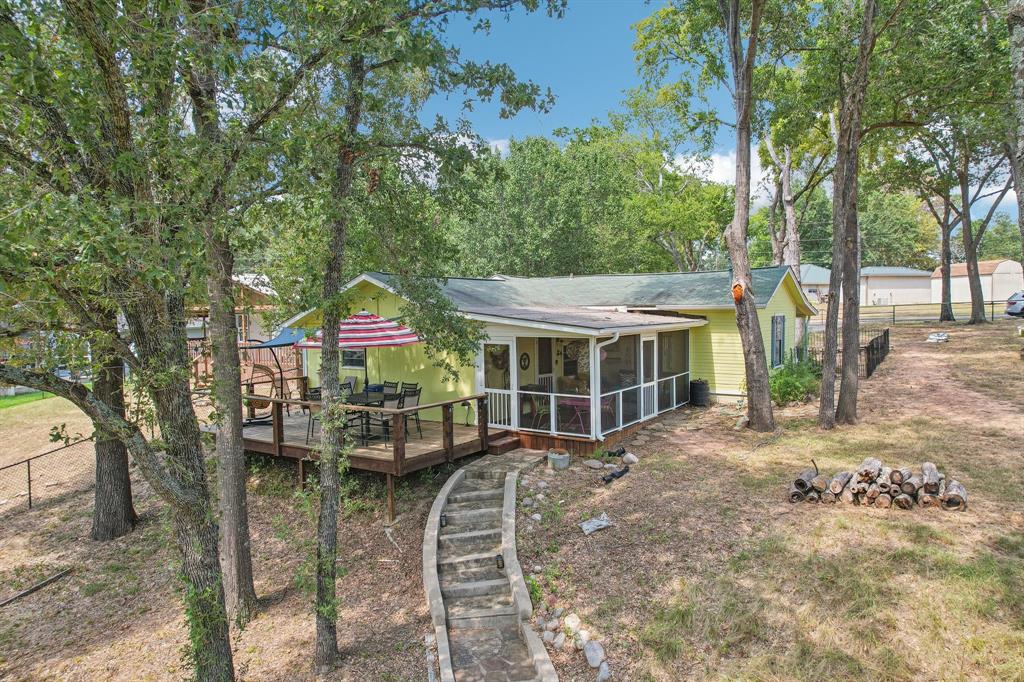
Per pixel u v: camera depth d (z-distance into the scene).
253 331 23.80
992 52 12.63
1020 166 7.16
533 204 31.19
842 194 12.70
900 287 52.38
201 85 6.91
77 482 13.78
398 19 6.51
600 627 6.86
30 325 5.23
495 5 7.21
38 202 4.23
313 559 7.09
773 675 5.74
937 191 28.33
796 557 7.41
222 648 6.34
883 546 7.36
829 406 12.86
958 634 5.83
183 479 5.88
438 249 8.66
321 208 6.50
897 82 14.07
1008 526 7.47
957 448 10.54
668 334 16.16
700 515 8.87
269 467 13.23
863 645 5.91
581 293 20.08
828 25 14.34
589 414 11.87
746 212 13.20
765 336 18.16
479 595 7.92
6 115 4.61
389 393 12.45
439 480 11.20
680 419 15.20
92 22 4.69
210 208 5.71
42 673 7.62
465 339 8.91
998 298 47.16
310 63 6.34
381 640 7.43
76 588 9.52
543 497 10.05
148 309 5.61
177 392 5.88
